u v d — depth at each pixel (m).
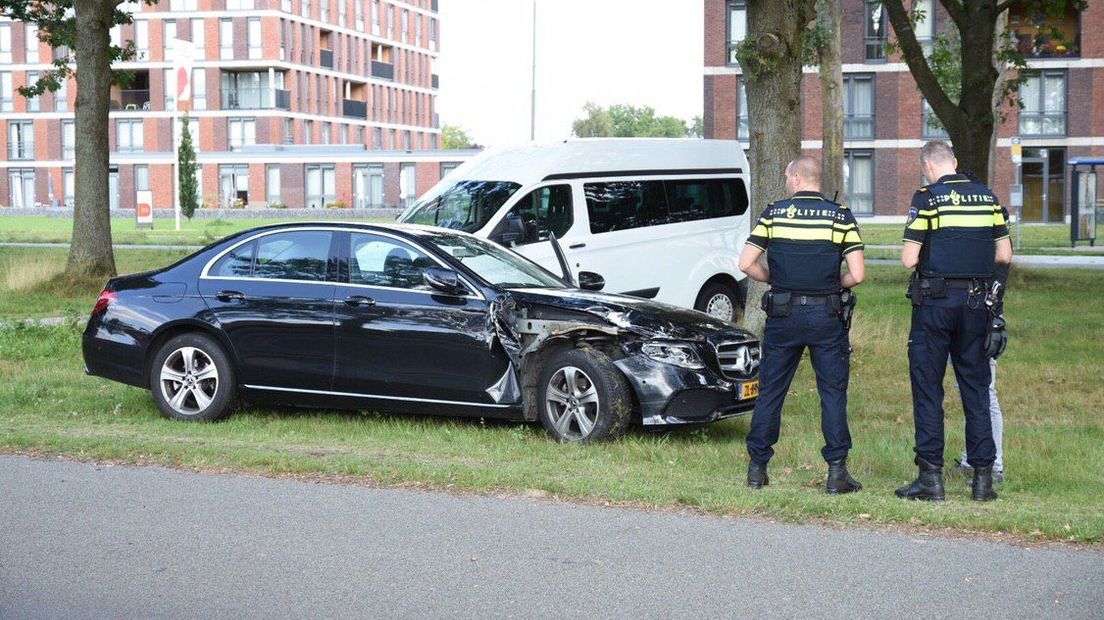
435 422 8.83
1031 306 17.67
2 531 5.83
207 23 71.75
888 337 13.37
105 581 5.05
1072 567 5.18
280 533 5.79
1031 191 48.19
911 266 6.45
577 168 13.61
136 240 37.00
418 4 90.31
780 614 4.62
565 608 4.70
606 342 8.14
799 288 6.48
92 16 20.94
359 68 81.81
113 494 6.58
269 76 72.12
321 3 76.88
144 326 8.93
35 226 50.66
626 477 6.90
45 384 10.47
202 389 8.88
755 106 12.09
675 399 7.83
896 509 6.02
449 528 5.87
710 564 5.26
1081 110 47.12
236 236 9.09
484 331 8.12
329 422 8.81
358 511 6.20
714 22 47.41
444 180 13.66
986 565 5.21
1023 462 7.32
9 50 74.88
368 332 8.41
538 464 7.30
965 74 18.52
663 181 14.48
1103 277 22.03
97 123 21.09
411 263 8.55
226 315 8.77
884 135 48.53
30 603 4.78
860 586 4.94
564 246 13.30
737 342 8.21
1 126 75.44
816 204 6.48
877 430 8.69
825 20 25.14
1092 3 46.59
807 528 5.85
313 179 68.69
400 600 4.80
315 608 4.71
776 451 7.66
